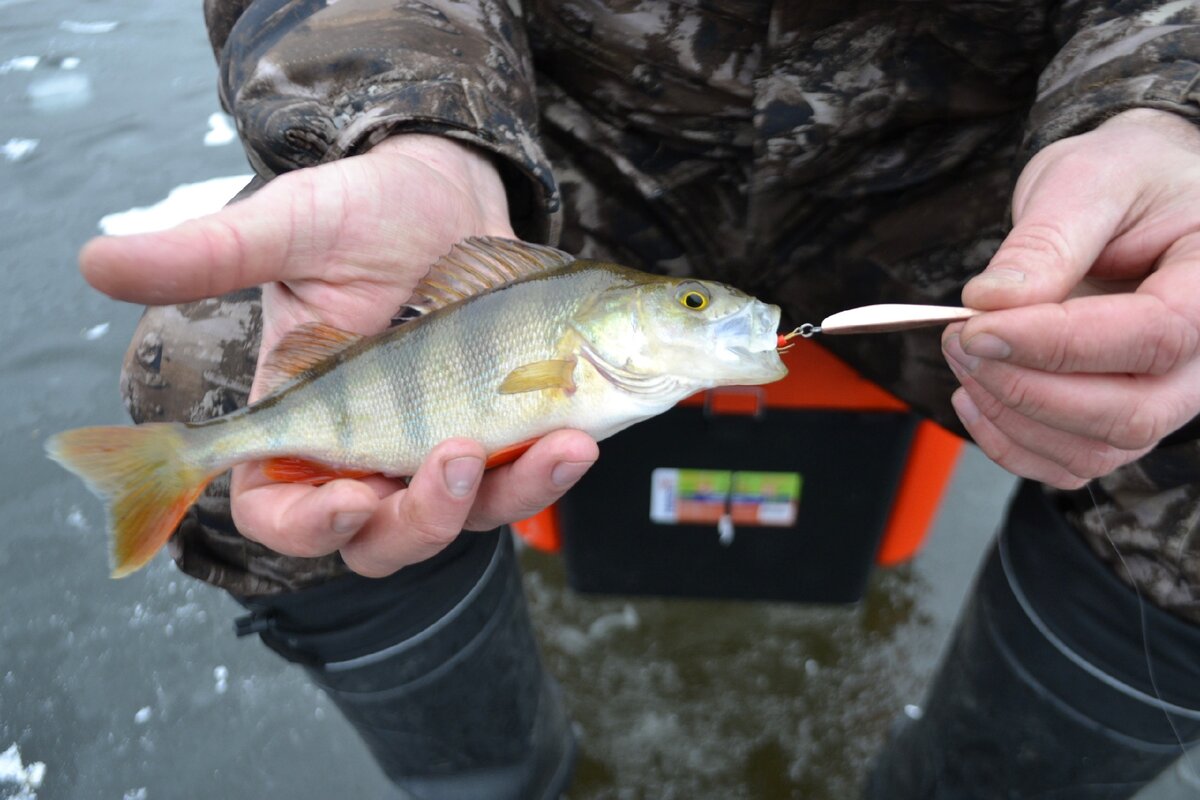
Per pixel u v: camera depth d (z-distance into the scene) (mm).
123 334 882
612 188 612
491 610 548
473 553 522
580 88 590
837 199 583
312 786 646
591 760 691
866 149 562
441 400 438
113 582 728
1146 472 457
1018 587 522
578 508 721
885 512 707
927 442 678
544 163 490
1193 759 589
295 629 505
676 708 718
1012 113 546
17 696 670
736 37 548
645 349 453
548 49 582
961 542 811
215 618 715
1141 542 461
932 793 606
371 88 461
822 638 758
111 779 639
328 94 462
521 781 621
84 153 1100
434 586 507
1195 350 346
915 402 590
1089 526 481
